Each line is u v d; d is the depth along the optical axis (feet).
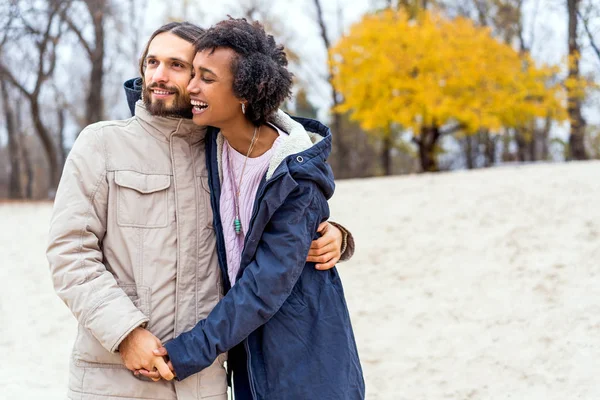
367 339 15.81
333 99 76.48
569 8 47.29
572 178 25.58
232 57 6.65
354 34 57.21
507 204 23.75
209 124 6.89
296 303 7.02
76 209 6.69
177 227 6.89
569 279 16.44
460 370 13.61
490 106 54.24
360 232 24.31
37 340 17.71
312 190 6.74
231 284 7.07
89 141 6.89
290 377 6.89
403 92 56.03
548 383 12.46
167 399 6.77
